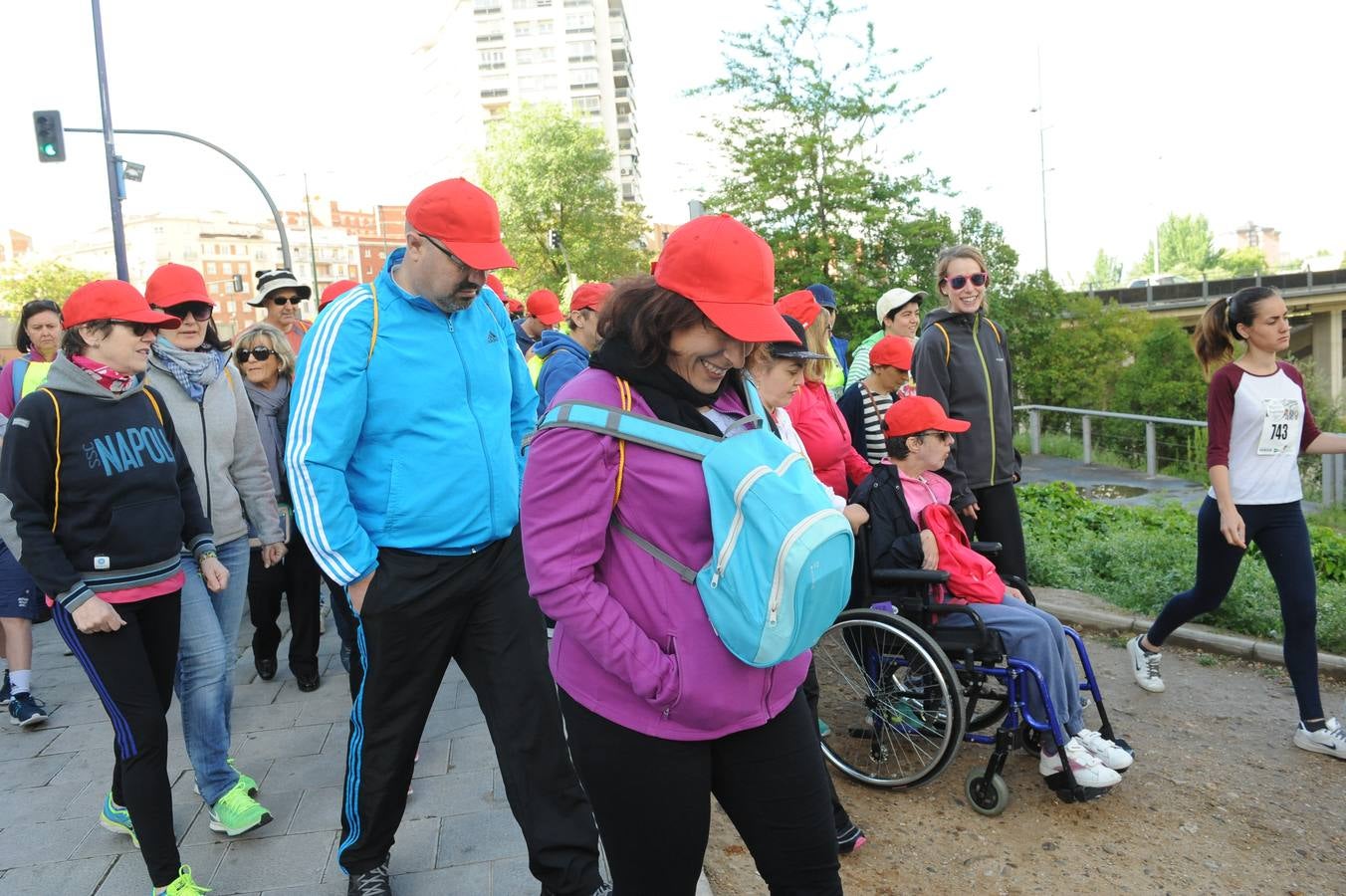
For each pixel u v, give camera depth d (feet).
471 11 328.49
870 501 13.41
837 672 14.44
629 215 158.10
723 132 55.93
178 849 11.09
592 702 6.86
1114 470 49.24
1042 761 12.56
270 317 20.88
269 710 15.99
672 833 6.85
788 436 10.02
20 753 14.73
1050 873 11.20
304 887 10.57
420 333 9.68
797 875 7.06
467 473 9.75
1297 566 14.01
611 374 6.72
